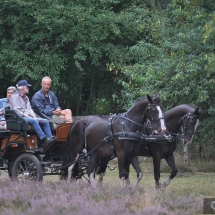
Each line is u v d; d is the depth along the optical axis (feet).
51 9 175.94
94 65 194.90
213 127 152.56
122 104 180.65
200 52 136.46
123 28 184.24
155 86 142.51
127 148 103.91
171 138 106.22
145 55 159.12
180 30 142.00
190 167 161.27
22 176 114.73
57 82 177.58
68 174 115.55
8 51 178.29
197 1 131.85
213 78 133.69
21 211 75.61
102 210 72.54
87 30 179.52
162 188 96.94
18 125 113.80
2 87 204.54
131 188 93.81
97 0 185.16
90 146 111.65
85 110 208.54
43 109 118.93
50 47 184.44
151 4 185.37
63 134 114.32
